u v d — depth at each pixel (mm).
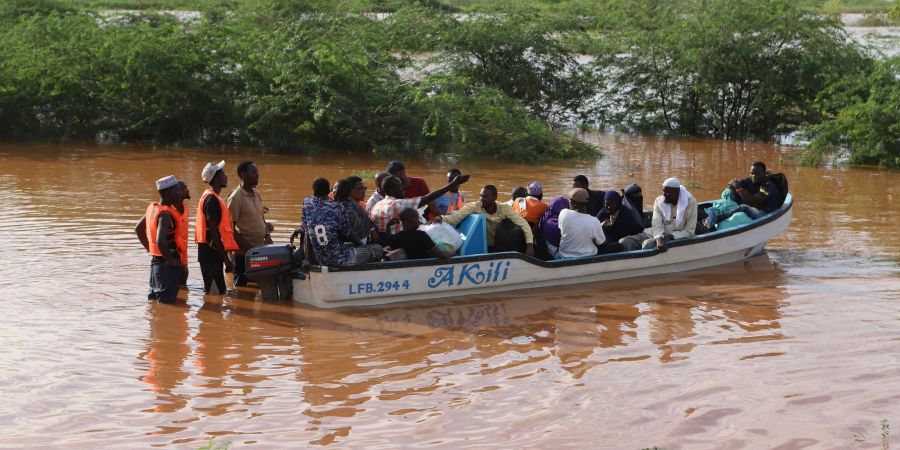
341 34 26828
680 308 11211
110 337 9789
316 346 9695
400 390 8500
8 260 12586
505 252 11680
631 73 30938
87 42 25734
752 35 28828
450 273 11406
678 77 29875
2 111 25422
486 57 30312
